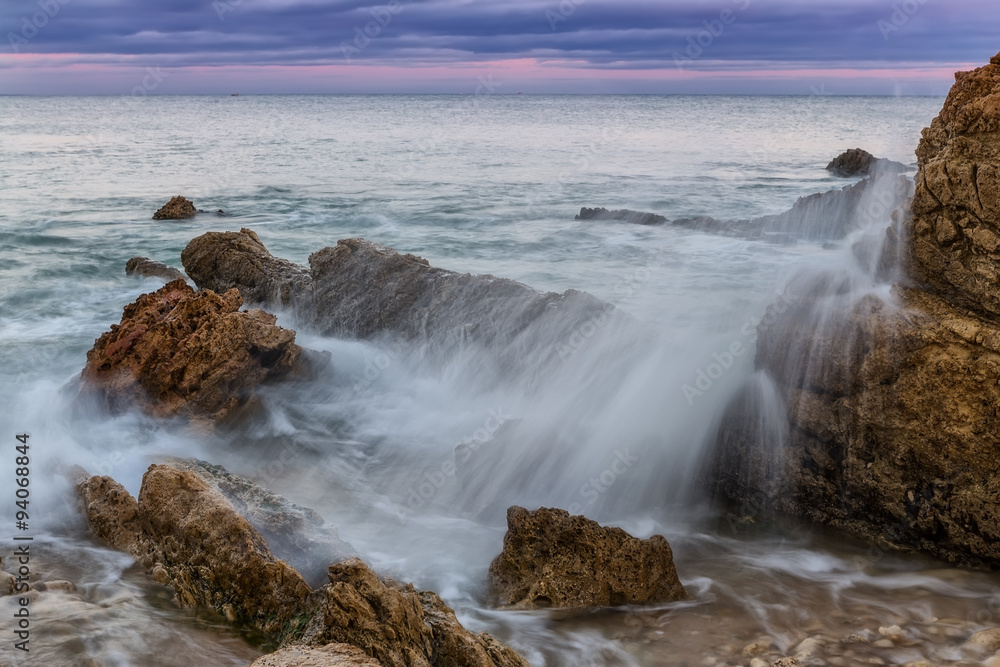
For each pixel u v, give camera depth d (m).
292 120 120.44
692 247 23.27
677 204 34.81
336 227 28.97
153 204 35.56
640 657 5.83
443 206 34.09
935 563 7.26
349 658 4.65
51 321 16.67
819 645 5.84
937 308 7.30
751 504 8.53
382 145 70.56
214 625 5.86
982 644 5.74
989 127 7.00
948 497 7.09
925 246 7.41
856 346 7.55
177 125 107.31
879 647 5.81
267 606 5.84
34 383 12.41
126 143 73.25
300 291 14.34
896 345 7.23
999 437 6.75
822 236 24.34
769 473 8.35
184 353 10.38
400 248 23.75
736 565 7.42
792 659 5.59
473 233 26.84
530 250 23.25
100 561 6.78
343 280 13.86
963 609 6.42
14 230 27.98
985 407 6.79
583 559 6.66
